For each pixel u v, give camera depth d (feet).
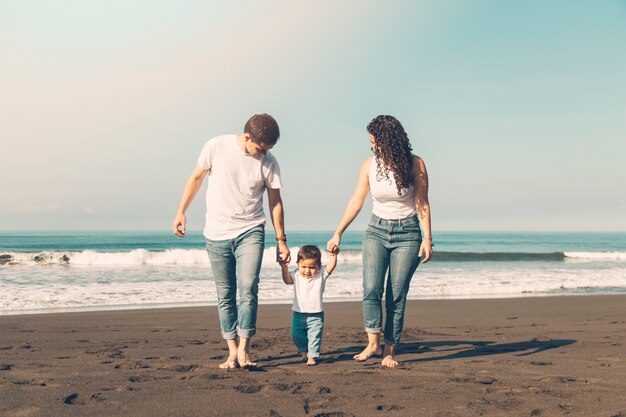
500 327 26.32
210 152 14.02
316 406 10.51
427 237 14.82
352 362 15.70
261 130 13.35
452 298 42.91
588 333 23.75
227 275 14.43
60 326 25.59
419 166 14.87
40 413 9.66
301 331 15.70
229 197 13.92
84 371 13.85
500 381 12.94
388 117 14.88
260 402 10.65
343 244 176.04
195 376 13.16
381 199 14.98
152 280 51.39
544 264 86.02
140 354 17.30
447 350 18.54
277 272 58.80
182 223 14.17
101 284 47.06
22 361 15.64
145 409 10.05
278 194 14.53
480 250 165.17
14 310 33.68
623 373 14.20
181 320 28.63
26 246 134.10
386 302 15.28
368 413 10.06
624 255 105.70
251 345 19.16
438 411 10.23
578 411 10.23
